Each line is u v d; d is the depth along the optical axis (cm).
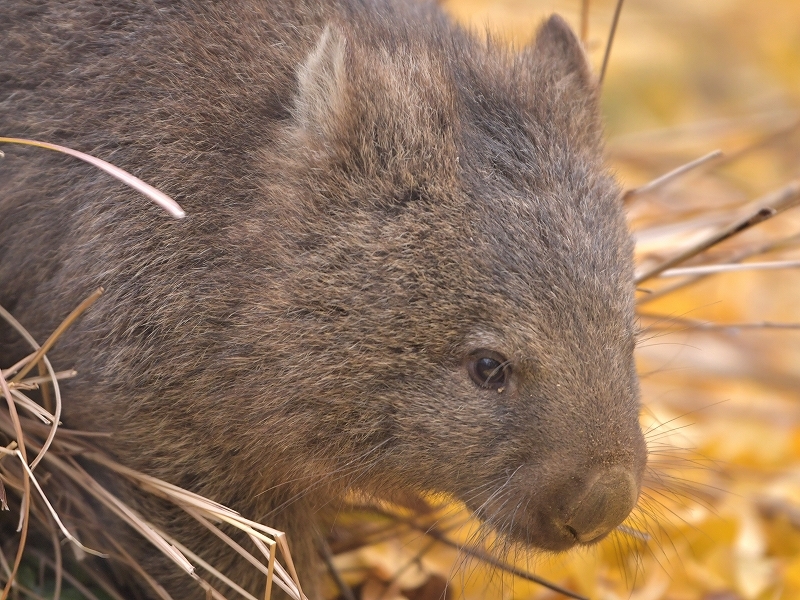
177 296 762
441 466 756
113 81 799
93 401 776
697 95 1927
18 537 841
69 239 786
